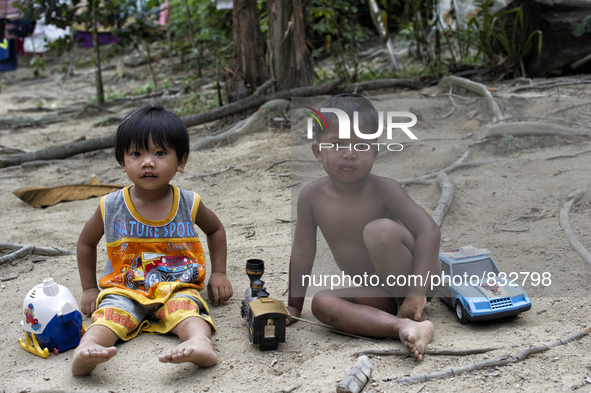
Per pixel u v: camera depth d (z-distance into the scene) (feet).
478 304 8.59
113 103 42.73
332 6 36.70
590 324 8.32
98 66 42.47
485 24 27.61
